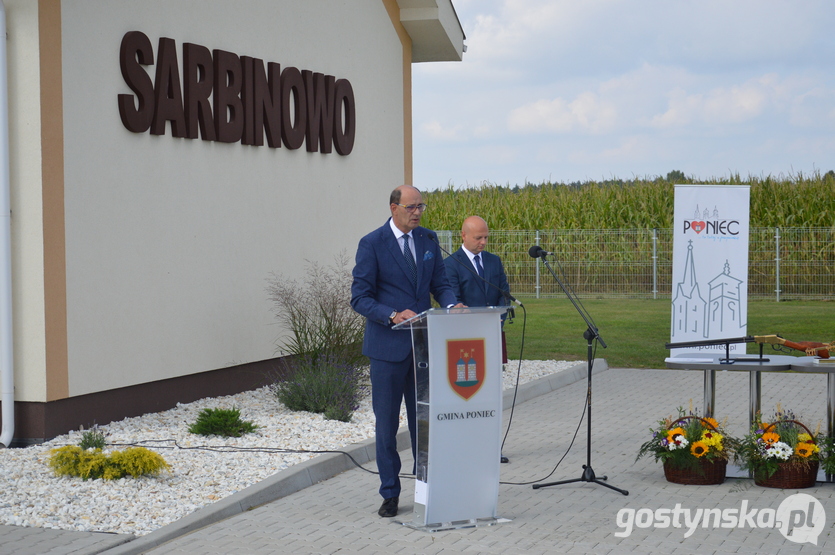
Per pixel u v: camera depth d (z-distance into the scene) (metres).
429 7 14.04
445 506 5.66
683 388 11.70
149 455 6.45
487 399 5.78
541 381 11.51
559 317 19.89
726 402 10.58
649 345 15.85
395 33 14.05
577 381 12.42
